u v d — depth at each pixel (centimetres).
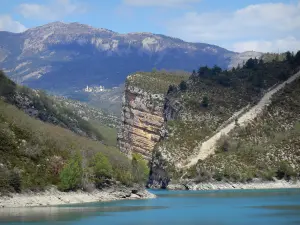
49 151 13162
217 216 11019
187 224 9719
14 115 14212
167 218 10538
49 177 12206
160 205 13300
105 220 9812
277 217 10900
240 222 10100
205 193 18912
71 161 12450
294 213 11606
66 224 8888
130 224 9475
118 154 17575
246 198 15912
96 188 13388
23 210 10344
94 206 11844
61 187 12119
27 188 11325
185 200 15188
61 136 14925
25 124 13800
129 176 14975
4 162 11550
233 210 12269
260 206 13238
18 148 12381
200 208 12675
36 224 8688
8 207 10662
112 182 14025
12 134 12719
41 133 13862
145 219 10225
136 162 17025
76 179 12456
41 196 11456
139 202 13812
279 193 18075
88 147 15262
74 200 12131
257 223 9956
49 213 10100
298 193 17925
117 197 13812
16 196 10994
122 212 11119
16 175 11150
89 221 9569
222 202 14438
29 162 12194
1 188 10844
